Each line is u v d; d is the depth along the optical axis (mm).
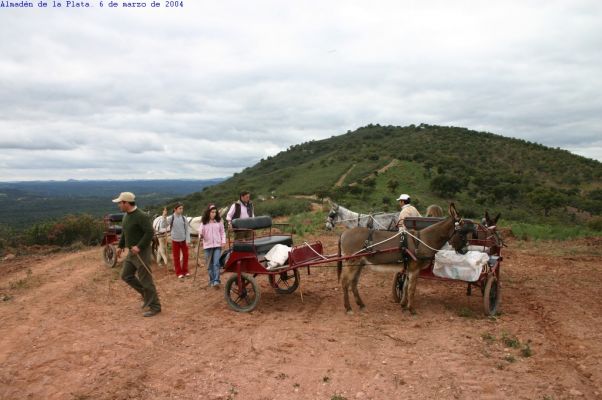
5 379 5672
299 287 9680
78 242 21344
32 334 7309
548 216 69125
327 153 151375
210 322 7824
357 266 8297
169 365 6023
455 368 5719
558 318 7730
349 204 61938
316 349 6457
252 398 5117
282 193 85000
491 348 6371
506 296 9477
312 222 23406
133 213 8125
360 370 5742
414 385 5285
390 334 7016
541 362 5891
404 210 9391
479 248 8797
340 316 8086
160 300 9414
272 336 7020
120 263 14031
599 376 5445
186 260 11641
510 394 5027
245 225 8375
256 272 8398
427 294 9688
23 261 16266
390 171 92875
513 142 138125
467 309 8359
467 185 84188
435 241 7961
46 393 5309
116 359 6215
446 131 152500
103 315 8344
